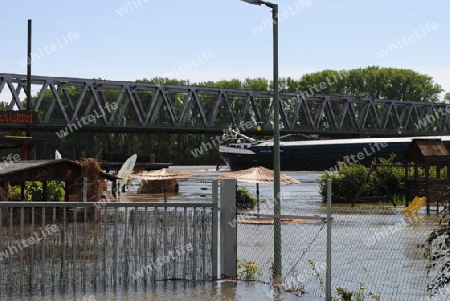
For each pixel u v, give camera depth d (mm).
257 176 36688
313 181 84688
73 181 27609
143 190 59438
